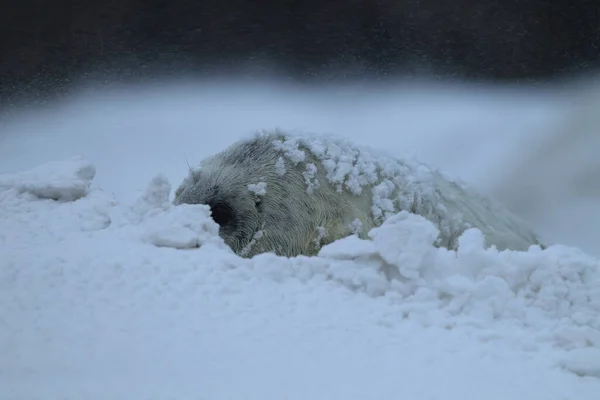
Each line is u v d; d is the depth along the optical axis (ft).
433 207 115.75
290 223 111.96
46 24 340.18
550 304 85.51
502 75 352.90
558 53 357.41
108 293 79.20
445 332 78.33
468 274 87.92
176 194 118.73
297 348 71.82
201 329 73.67
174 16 354.95
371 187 114.42
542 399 66.33
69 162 116.78
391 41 362.53
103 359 66.59
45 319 73.46
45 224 101.60
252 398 61.67
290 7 359.66
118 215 104.47
